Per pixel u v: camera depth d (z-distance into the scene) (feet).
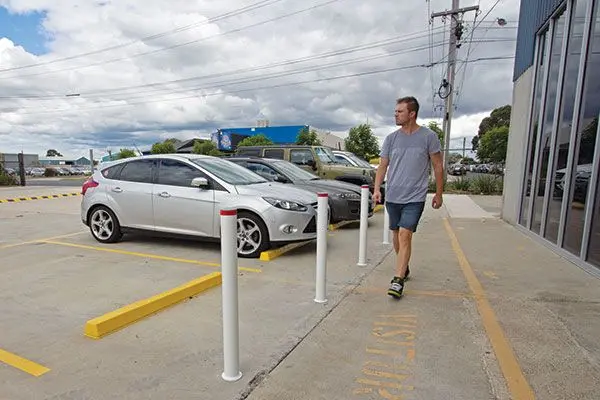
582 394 7.34
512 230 24.95
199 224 17.90
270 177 26.04
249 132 191.31
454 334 9.86
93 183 20.52
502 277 14.58
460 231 24.64
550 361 8.52
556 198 19.13
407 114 12.55
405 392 7.46
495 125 173.17
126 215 19.48
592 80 15.76
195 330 10.02
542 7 22.40
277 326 10.36
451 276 14.76
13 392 7.39
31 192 57.62
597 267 14.60
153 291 12.85
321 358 8.74
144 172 19.63
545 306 11.63
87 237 22.07
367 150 135.23
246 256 17.35
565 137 18.53
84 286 13.35
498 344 9.29
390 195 13.02
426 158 12.64
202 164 18.94
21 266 15.84
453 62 61.57
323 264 11.99
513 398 7.25
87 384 7.67
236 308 7.86
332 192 24.54
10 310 11.30
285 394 7.41
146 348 9.10
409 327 10.29
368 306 11.76
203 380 7.83
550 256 17.78
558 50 20.25
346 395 7.38
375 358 8.73
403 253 12.75
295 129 180.34
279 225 16.94
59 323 10.43
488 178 55.98
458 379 7.88
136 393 7.38
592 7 16.06
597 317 10.82
